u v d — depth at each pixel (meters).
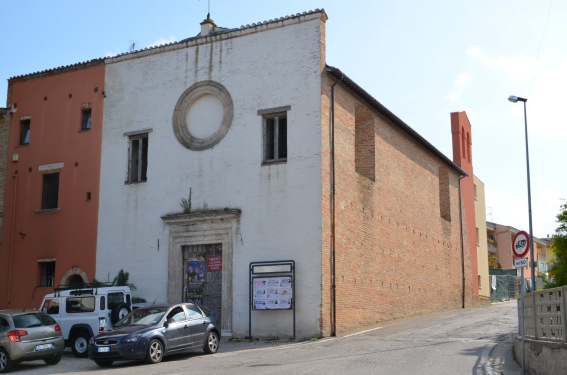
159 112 25.38
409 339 19.70
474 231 43.88
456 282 37.97
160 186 24.70
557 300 11.59
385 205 27.50
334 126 22.91
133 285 24.27
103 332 16.77
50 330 17.16
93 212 26.03
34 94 28.77
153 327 16.50
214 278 23.23
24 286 27.00
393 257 27.92
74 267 25.97
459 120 43.47
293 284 21.25
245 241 22.56
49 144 27.88
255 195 22.72
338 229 22.50
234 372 13.67
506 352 16.36
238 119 23.58
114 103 26.53
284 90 22.84
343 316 22.20
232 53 24.17
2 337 16.28
